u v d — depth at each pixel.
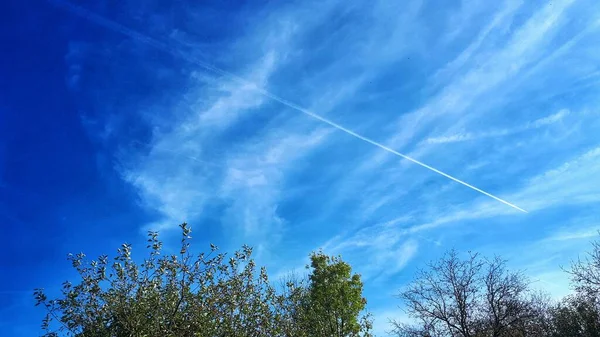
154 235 14.23
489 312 25.05
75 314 12.83
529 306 25.33
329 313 24.88
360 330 25.16
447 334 24.61
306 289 24.98
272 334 15.30
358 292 25.92
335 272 26.06
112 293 13.08
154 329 12.77
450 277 25.55
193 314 13.53
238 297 14.80
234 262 15.27
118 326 12.97
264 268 16.14
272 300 16.53
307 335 18.55
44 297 12.84
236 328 14.34
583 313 28.16
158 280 13.89
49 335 12.64
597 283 26.08
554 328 29.39
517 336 24.42
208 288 14.11
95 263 13.32
